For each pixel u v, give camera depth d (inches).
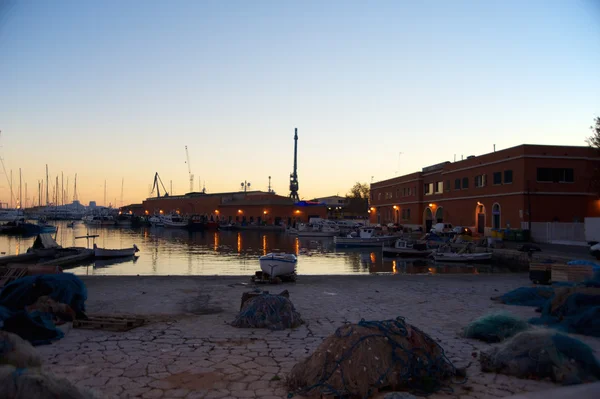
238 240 2647.6
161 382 259.6
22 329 343.3
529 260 1264.8
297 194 4849.9
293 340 355.3
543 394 235.6
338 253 1876.2
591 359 265.7
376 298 579.5
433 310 497.4
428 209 2532.0
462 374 268.2
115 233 3417.8
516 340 284.4
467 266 1411.2
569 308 411.8
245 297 464.1
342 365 237.8
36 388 200.4
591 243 1389.0
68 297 426.9
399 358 248.1
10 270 588.4
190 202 5073.8
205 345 338.3
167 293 613.9
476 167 1999.3
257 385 255.4
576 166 1684.3
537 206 1657.2
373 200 3358.8
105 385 253.8
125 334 370.0
